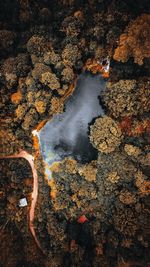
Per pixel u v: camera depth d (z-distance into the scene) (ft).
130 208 149.69
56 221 161.38
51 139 162.09
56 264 157.38
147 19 143.43
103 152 151.33
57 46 159.84
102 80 158.71
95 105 159.22
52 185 161.48
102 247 154.71
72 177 156.76
